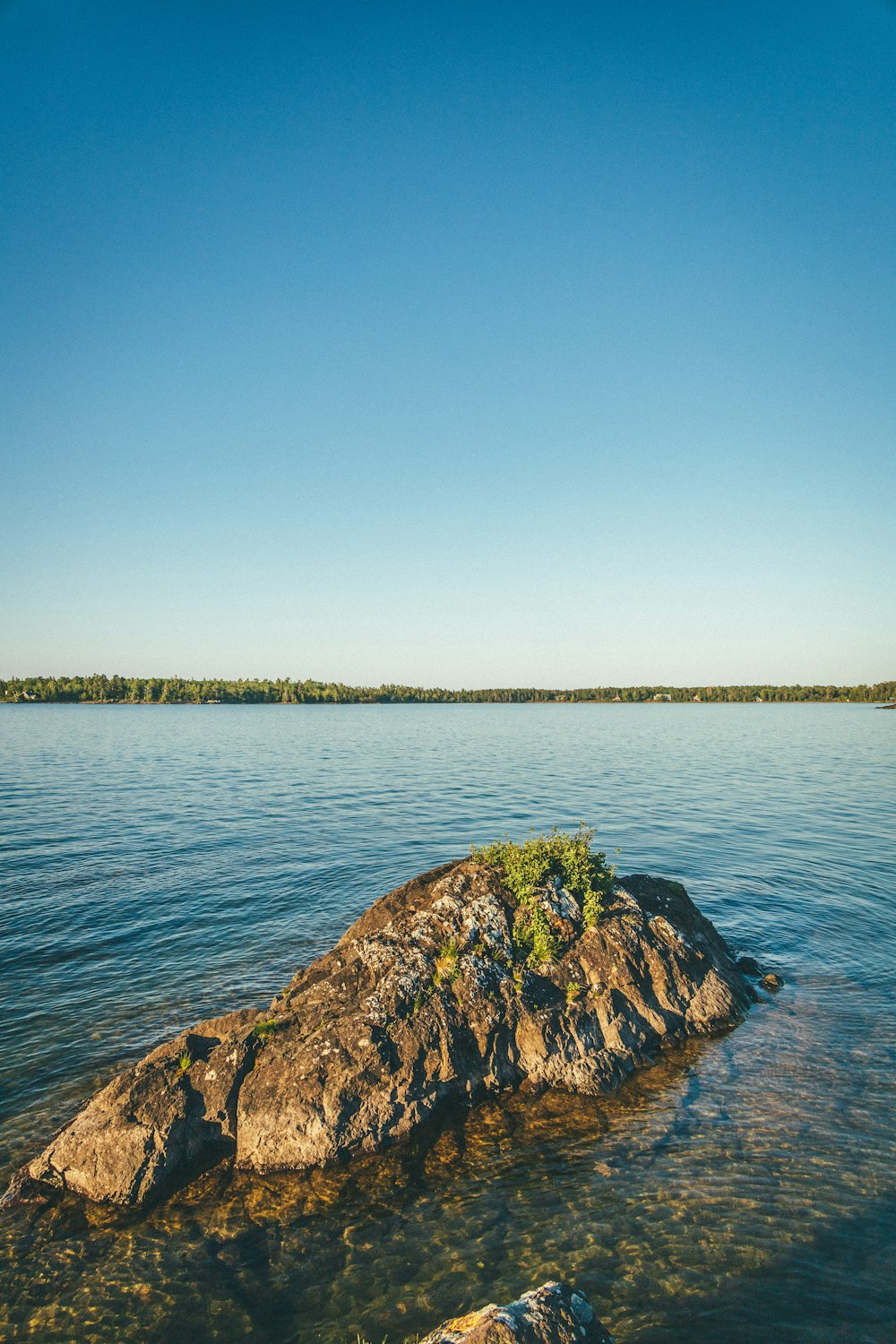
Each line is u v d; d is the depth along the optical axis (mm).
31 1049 14516
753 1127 11828
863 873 27625
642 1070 13656
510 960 14641
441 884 16766
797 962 18812
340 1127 11391
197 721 150125
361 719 164875
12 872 27266
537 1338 6691
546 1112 12391
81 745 85812
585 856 17484
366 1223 9984
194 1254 9555
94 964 18844
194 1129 11523
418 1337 8102
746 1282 8695
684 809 41625
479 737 106688
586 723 148375
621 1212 9969
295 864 28922
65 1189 10812
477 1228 9789
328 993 13969
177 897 24484
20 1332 8375
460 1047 13000
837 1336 7902
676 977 15477
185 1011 16219
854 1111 12203
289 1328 8367
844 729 124375
